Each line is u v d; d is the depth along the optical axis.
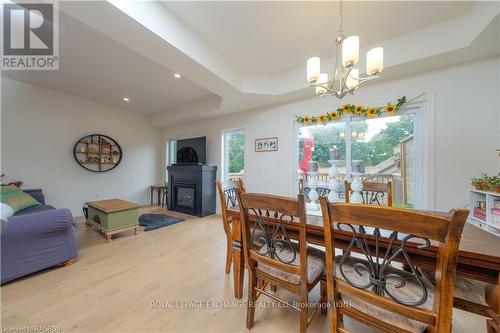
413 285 0.94
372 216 0.72
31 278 1.83
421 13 1.86
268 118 3.71
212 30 2.11
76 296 1.58
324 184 2.19
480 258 0.81
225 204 1.79
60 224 1.95
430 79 2.36
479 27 1.72
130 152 5.11
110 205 3.03
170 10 1.84
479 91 2.13
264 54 2.55
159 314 1.40
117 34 1.72
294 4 1.76
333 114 2.72
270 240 1.19
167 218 3.95
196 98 4.18
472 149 2.16
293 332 1.26
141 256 2.29
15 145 3.47
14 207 2.47
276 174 3.60
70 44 2.36
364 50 2.38
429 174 2.35
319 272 1.17
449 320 0.67
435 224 0.63
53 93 3.86
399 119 2.64
